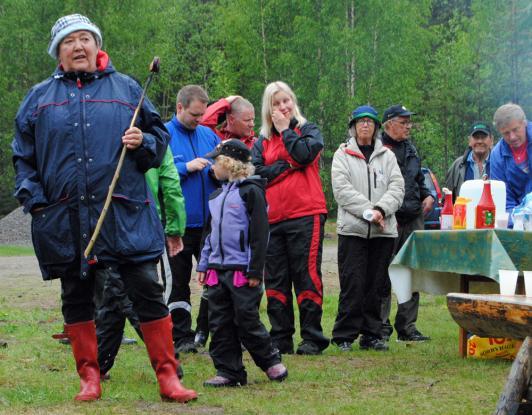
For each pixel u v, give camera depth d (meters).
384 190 7.25
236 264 5.45
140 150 4.73
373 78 34.56
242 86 40.53
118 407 4.74
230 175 5.58
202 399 5.00
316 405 4.86
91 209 4.66
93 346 5.02
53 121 4.68
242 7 36.91
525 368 3.88
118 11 38.84
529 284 4.74
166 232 6.32
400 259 6.71
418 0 37.44
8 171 40.16
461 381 5.62
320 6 35.38
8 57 39.03
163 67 42.62
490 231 5.93
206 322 7.21
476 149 8.73
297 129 6.80
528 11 35.19
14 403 4.89
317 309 6.83
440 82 38.09
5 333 7.99
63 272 4.76
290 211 6.77
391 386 5.46
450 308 4.64
